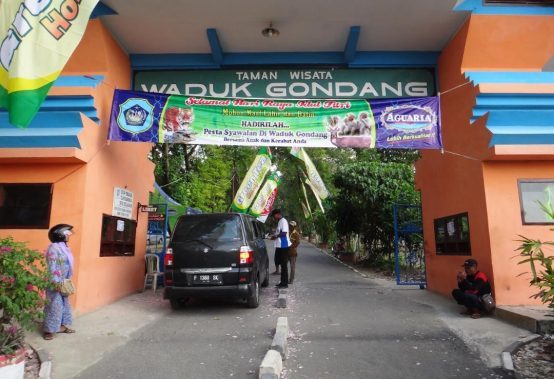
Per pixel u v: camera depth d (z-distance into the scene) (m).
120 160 9.04
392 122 7.75
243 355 5.46
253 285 8.10
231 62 9.10
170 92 9.21
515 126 7.43
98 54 8.05
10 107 5.05
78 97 7.58
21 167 7.43
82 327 6.60
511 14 7.79
